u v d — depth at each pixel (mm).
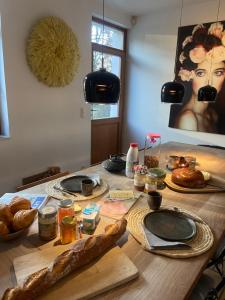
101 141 4059
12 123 2492
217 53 3248
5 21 2260
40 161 2873
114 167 1856
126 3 3373
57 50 2699
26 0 2393
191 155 2459
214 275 1369
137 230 1095
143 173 1555
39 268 839
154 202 1268
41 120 2787
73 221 1009
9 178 2562
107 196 1450
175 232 1081
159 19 3713
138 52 4031
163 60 3785
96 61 3662
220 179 1773
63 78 2855
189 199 1470
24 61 2480
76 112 3244
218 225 1176
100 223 1145
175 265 899
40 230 1004
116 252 929
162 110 3926
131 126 4359
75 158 3383
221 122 3361
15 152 2576
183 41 3496
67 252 846
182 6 3453
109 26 3762
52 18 2631
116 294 762
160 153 2512
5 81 2363
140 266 886
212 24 3230
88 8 3137
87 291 751
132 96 4246
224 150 2705
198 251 968
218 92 3314
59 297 729
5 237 975
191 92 3541
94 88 1344
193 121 3598
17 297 677
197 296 1145
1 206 1033
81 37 3100
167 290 783
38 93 2688
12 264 875
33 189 1524
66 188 1510
